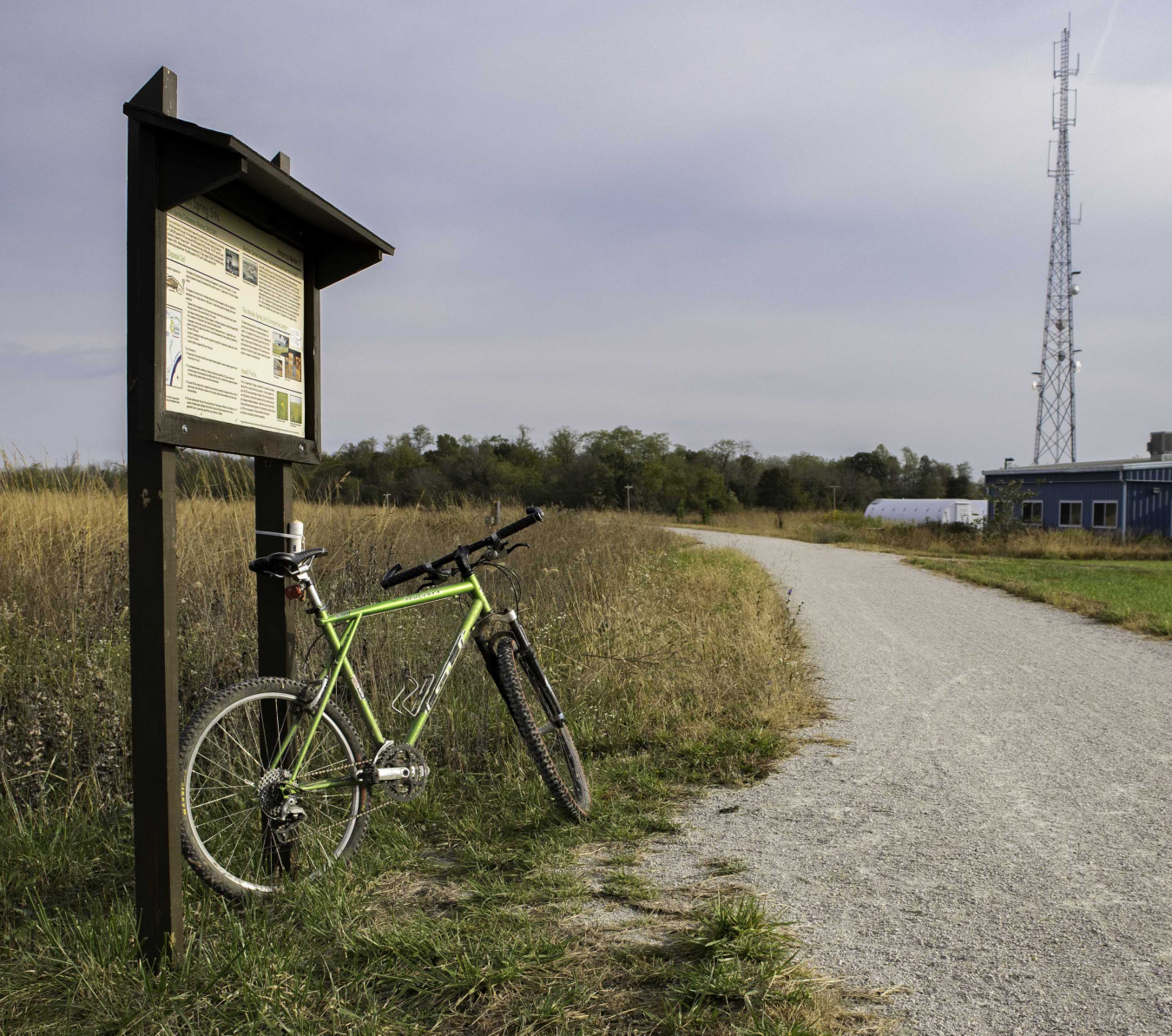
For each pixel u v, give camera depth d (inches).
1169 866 132.7
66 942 104.8
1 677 159.2
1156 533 1171.3
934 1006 91.7
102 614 197.8
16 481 264.4
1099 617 442.0
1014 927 111.0
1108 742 209.0
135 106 93.0
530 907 114.8
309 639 185.5
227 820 128.5
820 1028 86.4
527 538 408.8
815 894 121.0
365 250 129.0
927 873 129.5
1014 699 258.5
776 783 175.8
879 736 214.1
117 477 284.7
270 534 125.2
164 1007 90.6
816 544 1231.5
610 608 260.8
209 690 178.2
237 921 107.3
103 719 156.1
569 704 209.5
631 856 133.9
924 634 389.7
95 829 137.7
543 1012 88.5
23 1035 87.4
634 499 2421.3
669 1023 86.7
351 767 126.5
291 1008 90.0
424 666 189.8
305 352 130.5
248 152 94.3
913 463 4564.5
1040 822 152.8
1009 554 1067.9
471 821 145.4
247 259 114.4
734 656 269.0
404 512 356.5
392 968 97.5
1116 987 96.0
